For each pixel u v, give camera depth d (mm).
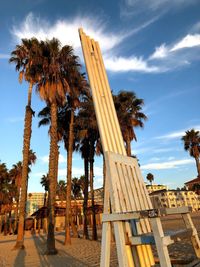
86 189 22969
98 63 4566
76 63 17609
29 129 19453
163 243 2711
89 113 20734
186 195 100500
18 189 50438
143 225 3859
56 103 16812
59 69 16859
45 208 40219
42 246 18391
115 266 7574
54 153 15469
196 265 3463
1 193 44719
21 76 19562
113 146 3957
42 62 16422
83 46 4375
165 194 98625
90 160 22062
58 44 17016
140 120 23125
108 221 3172
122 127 20922
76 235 22859
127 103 22391
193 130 48344
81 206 56031
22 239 17312
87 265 8883
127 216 3010
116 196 3350
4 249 17750
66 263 9828
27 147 19141
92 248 14234
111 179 3434
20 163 53562
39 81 16672
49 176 15062
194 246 3820
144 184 4320
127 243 3143
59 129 22797
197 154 47438
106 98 4371
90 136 22000
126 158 4098
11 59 19578
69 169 19891
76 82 18891
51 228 13883
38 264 10266
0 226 50531
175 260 3719
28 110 19766
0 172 45281
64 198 69938
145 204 4074
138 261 3367
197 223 22281
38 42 17094
